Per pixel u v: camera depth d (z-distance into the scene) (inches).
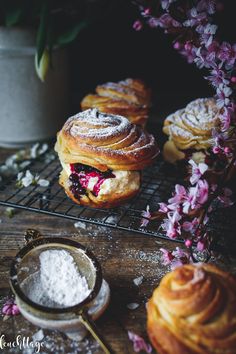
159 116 32.5
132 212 23.1
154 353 16.3
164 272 19.9
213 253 20.7
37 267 18.2
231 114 20.8
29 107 27.5
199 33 21.8
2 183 25.5
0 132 28.4
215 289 14.7
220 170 23.3
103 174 21.4
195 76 34.9
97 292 16.7
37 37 25.9
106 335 17.1
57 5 26.5
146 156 21.5
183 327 14.4
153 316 15.0
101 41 34.3
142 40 33.9
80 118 22.2
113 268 20.0
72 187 21.8
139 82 27.6
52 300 17.0
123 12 32.8
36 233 19.4
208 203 19.1
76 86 35.8
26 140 28.5
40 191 24.8
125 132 21.6
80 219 21.1
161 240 21.6
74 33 26.4
